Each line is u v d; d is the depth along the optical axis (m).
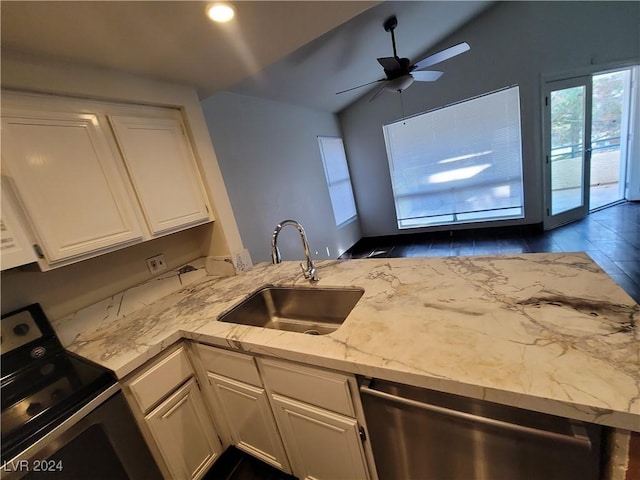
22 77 1.07
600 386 0.58
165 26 1.10
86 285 1.45
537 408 0.60
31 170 1.08
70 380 1.04
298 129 3.87
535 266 1.17
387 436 0.90
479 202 4.42
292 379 1.02
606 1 3.31
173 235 1.86
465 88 4.02
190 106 1.68
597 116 4.51
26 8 0.86
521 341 0.75
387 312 1.03
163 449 1.17
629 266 2.70
